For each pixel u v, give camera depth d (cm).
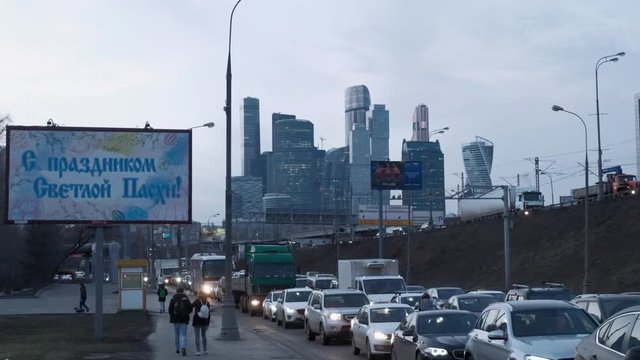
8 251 8050
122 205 2941
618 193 7631
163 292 4759
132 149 2962
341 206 16838
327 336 2861
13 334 3200
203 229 14988
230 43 3042
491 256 8100
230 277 3022
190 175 2995
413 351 1827
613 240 6700
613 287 5706
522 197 9250
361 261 4419
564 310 1460
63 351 2509
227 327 2978
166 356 2425
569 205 8200
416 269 9088
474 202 9538
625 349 1073
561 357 1288
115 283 10550
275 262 4991
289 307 3756
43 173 2894
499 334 1411
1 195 6369
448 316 1895
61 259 9712
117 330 3422
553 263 6994
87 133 2934
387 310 2420
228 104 3036
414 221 12206
